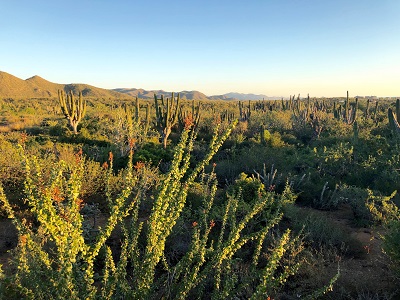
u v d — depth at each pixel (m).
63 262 2.17
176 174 2.68
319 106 40.97
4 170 6.95
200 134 19.25
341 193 8.55
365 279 4.26
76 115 19.27
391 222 5.09
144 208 6.82
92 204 7.06
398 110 14.09
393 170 9.99
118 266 2.61
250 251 5.17
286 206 6.70
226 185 9.49
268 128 23.45
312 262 4.69
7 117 29.20
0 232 5.57
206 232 3.24
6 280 2.50
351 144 14.52
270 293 3.78
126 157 11.45
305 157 12.73
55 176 2.26
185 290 2.73
